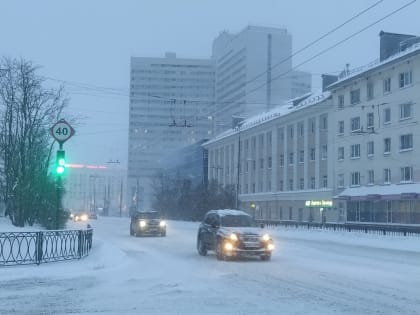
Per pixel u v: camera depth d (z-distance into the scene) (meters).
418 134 47.09
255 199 78.38
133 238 33.72
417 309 9.69
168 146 109.94
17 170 29.23
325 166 62.22
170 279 13.73
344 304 10.20
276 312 9.35
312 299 10.77
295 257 20.89
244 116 98.38
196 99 88.25
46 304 9.98
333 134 60.44
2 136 29.59
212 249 20.31
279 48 117.12
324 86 67.94
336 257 21.19
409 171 48.34
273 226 54.09
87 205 139.38
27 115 29.64
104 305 9.92
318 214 62.75
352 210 55.12
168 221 75.06
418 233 38.03
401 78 49.91
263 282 13.33
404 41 52.56
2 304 9.97
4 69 29.52
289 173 70.56
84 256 17.94
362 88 55.41
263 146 77.62
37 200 30.17
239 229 19.39
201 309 9.59
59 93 31.77
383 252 24.73
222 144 92.19
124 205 137.00
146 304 10.06
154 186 104.44
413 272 15.70
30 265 14.84
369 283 13.20
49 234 15.69
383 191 50.12
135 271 15.35
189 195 79.50
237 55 114.44
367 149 54.50
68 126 17.30
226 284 12.92
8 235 14.62
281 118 71.19
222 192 69.25
